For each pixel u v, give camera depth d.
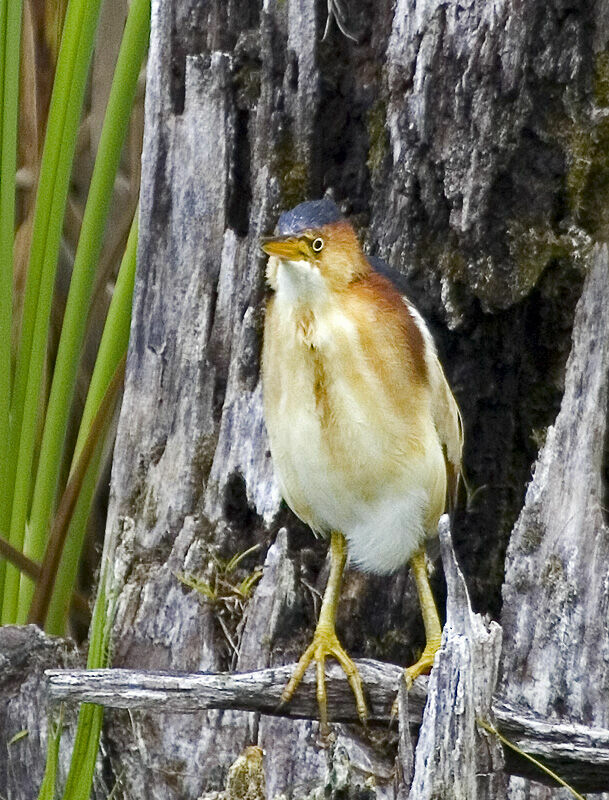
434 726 6.25
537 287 6.36
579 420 6.35
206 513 6.39
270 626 6.38
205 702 6.30
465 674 6.24
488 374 6.38
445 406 6.33
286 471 6.33
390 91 6.36
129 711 6.39
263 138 6.38
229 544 6.39
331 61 6.37
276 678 6.32
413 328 6.32
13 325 6.48
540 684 6.36
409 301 6.33
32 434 6.39
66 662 6.38
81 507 6.39
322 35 6.36
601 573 6.35
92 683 6.29
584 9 6.34
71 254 6.49
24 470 6.39
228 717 6.38
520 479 6.38
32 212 6.48
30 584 6.41
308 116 6.37
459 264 6.36
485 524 6.39
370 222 6.37
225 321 6.38
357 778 6.34
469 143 6.35
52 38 6.46
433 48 6.35
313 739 6.37
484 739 6.26
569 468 6.36
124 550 6.39
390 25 6.36
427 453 6.32
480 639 6.25
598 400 6.35
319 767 6.37
